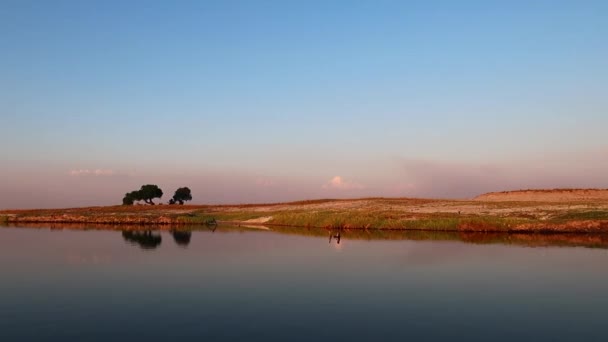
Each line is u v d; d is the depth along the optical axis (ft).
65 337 53.36
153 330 55.62
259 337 53.21
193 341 51.90
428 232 182.60
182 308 65.26
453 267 97.35
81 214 308.40
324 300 69.51
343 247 131.54
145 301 69.10
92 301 69.05
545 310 65.05
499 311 64.13
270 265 100.53
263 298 70.74
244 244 140.87
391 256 113.50
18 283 81.76
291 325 57.52
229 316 61.05
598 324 58.85
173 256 114.62
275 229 210.38
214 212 324.80
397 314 62.44
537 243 140.56
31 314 62.44
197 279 84.94
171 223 260.21
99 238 163.73
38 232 193.47
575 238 155.22
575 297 72.18
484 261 105.09
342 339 52.70
